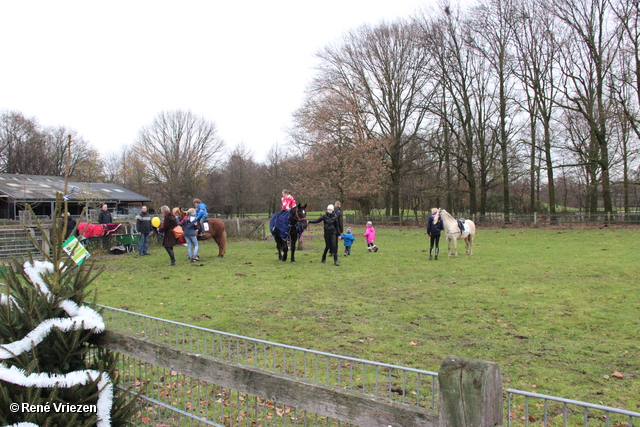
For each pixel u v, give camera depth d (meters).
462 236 14.77
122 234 16.62
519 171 31.53
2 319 2.80
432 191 34.03
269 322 7.04
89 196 32.12
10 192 36.53
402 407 1.97
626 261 12.97
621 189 31.80
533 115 30.53
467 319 7.11
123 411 2.98
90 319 2.97
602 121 27.73
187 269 12.62
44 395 2.74
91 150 54.62
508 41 30.56
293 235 13.70
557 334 6.27
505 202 31.62
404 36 32.78
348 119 32.88
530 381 4.67
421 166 34.84
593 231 24.94
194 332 6.46
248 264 13.62
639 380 4.65
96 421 2.79
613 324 6.68
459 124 34.12
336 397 2.17
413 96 33.22
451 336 6.25
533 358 5.34
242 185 56.81
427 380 4.66
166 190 53.06
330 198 34.72
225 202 56.66
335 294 9.11
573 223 29.19
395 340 6.07
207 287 9.88
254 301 8.48
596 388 4.48
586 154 28.97
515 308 7.75
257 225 23.80
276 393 2.38
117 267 13.00
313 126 32.62
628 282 9.88
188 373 2.80
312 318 7.26
